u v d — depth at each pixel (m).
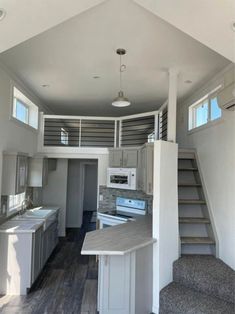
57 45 3.18
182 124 5.67
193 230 4.09
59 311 3.22
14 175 3.87
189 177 4.75
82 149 6.08
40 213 5.06
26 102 5.29
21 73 4.18
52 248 5.30
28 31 2.25
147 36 2.93
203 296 2.97
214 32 2.20
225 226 3.54
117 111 7.05
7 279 3.67
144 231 3.64
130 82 4.56
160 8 2.12
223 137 3.65
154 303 3.18
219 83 3.94
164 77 4.27
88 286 3.94
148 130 5.79
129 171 5.26
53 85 4.82
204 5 1.95
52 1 2.00
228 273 3.13
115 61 3.64
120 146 6.03
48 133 6.22
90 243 3.01
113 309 2.90
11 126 4.21
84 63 3.73
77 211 8.11
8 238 3.71
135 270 2.95
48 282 4.07
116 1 2.33
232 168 3.38
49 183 6.96
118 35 2.92
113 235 3.40
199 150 4.60
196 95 4.84
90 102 6.12
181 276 3.28
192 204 4.34
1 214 4.03
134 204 5.57
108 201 6.07
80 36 2.95
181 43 3.08
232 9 1.93
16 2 1.94
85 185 11.23
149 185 4.17
